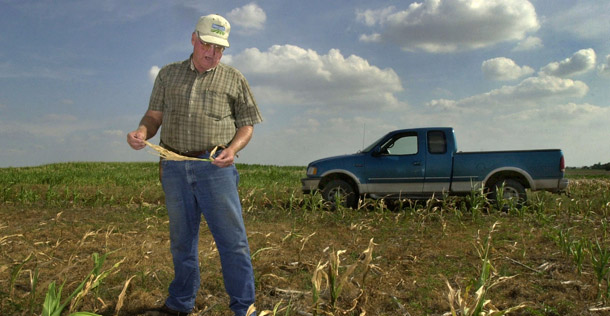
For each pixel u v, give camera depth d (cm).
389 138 911
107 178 1524
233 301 279
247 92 291
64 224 699
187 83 272
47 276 409
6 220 743
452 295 251
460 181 862
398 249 533
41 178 1416
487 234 614
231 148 265
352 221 748
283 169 2138
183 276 298
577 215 786
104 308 325
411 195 886
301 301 343
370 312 323
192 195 275
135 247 535
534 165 834
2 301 336
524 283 390
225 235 274
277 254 504
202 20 263
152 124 280
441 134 887
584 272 420
